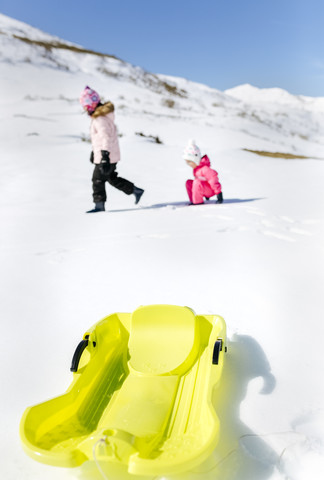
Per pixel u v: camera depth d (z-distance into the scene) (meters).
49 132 20.14
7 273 4.60
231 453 2.07
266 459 2.04
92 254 5.09
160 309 2.84
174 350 2.74
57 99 33.62
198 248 5.16
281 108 54.53
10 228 6.45
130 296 3.93
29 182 10.55
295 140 30.83
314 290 3.87
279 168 13.57
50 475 2.00
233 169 13.27
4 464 2.09
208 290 3.97
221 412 2.38
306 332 3.17
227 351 2.96
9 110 27.64
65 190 9.75
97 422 2.30
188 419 2.28
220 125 29.84
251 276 4.24
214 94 63.12
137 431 2.17
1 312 3.71
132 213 7.30
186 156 7.93
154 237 5.70
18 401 2.55
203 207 7.62
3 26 71.62
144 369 2.65
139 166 13.12
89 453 1.95
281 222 6.25
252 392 2.54
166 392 2.47
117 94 42.88
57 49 62.69
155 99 43.44
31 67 49.06
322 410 2.37
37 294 4.05
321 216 6.46
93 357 2.64
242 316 3.46
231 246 5.20
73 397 2.35
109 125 7.35
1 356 3.02
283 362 2.82
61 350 3.07
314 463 2.00
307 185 10.11
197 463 1.88
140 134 19.09
